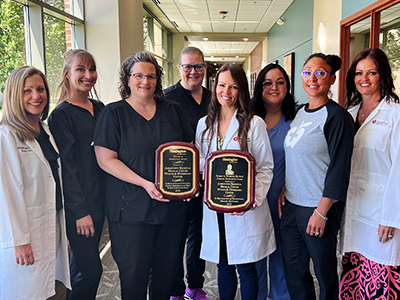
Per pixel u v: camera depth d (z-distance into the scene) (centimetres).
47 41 364
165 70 1041
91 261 179
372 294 168
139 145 158
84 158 176
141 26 543
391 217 152
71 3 429
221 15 841
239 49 1476
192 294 220
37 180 153
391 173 152
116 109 159
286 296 202
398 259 158
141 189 160
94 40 454
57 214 170
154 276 176
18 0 313
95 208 179
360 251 171
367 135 165
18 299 150
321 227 154
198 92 234
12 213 142
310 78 160
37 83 152
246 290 174
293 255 174
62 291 235
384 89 162
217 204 159
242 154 158
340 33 477
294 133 166
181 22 923
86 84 183
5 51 290
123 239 162
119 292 230
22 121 148
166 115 167
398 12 340
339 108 153
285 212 175
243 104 166
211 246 177
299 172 163
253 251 169
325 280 161
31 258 147
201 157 180
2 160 141
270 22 932
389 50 359
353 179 172
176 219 172
